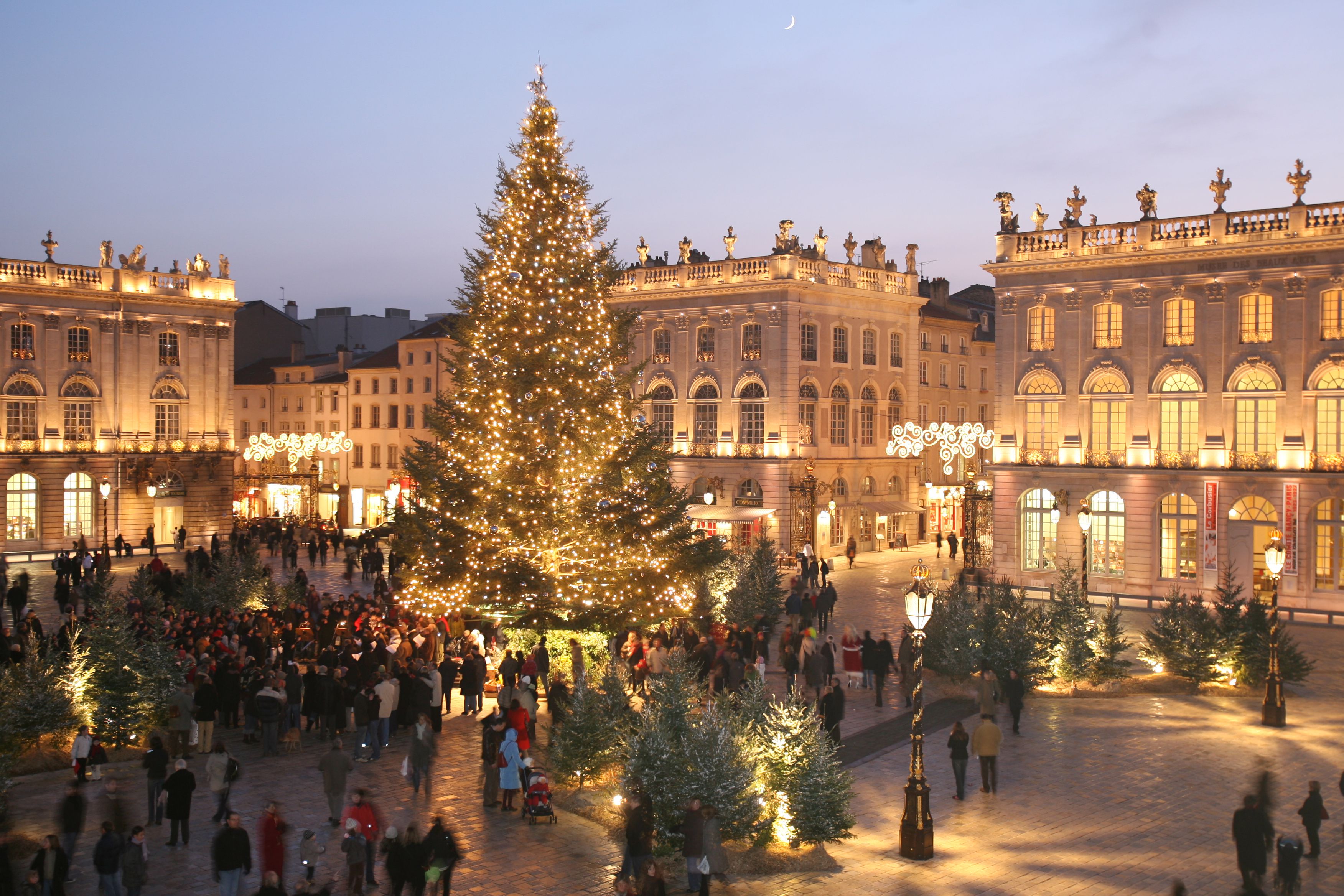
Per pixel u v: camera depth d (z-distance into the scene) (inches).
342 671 1031.6
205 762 954.1
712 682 1047.6
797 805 762.8
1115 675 1254.9
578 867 727.7
